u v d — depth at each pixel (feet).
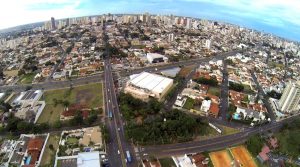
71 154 615.57
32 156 600.80
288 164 642.63
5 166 575.79
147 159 610.65
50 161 593.42
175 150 652.48
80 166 565.94
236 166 611.47
